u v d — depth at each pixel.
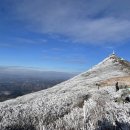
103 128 26.47
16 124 28.97
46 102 40.28
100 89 51.00
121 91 41.94
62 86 78.31
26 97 63.19
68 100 40.81
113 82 63.78
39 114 32.41
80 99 41.03
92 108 32.69
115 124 27.02
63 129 27.36
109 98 39.34
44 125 28.58
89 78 87.44
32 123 29.58
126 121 27.89
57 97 45.38
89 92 47.44
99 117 28.77
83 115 30.48
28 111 33.72
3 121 29.59
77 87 64.38
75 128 27.16
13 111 33.66
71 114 31.38
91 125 27.03
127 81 63.44
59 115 32.50
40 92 74.50
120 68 99.12
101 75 87.69
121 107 33.25
